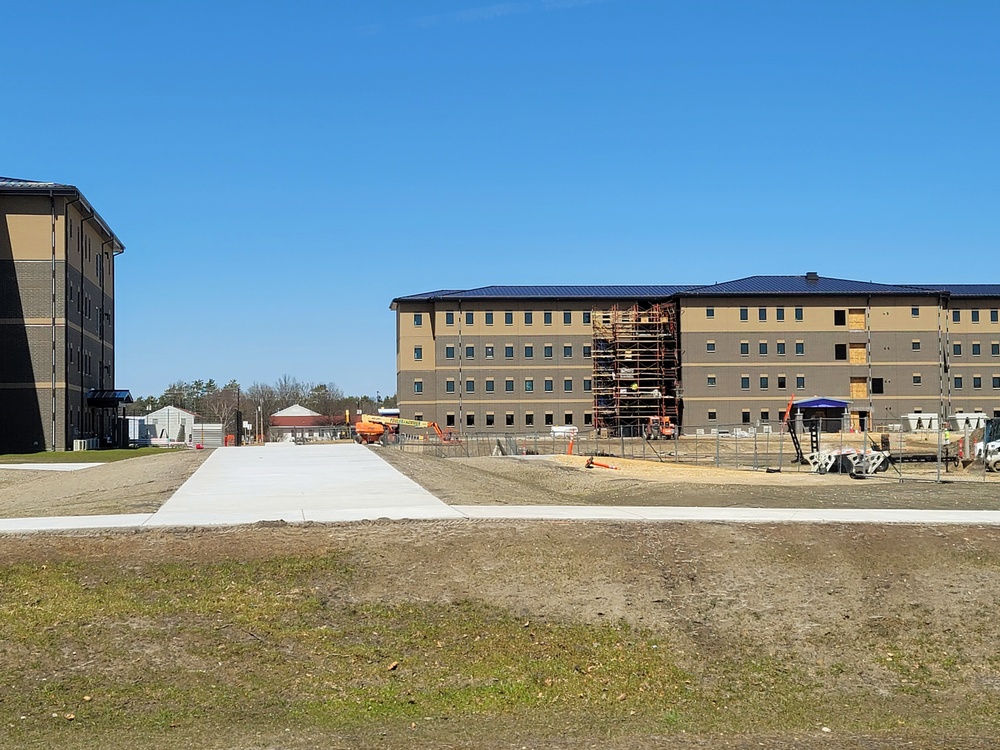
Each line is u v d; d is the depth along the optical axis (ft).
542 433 304.50
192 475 111.55
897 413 312.09
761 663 53.57
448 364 312.71
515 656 52.44
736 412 309.22
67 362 210.38
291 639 52.54
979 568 65.10
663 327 317.42
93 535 64.64
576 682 50.24
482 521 69.10
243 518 70.90
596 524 69.00
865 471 146.51
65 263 209.26
